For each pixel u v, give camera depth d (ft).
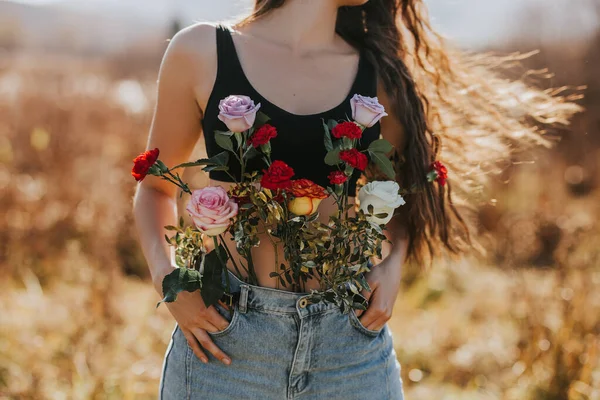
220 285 5.52
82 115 20.01
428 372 13.00
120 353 11.76
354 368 5.88
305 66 6.28
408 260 7.41
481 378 12.35
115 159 19.15
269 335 5.63
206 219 5.24
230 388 5.75
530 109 7.86
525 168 22.35
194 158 15.06
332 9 6.51
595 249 12.63
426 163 6.82
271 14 6.42
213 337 5.74
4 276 15.53
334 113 6.07
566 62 26.48
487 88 7.77
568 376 11.00
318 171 6.00
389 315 6.16
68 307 12.88
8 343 11.48
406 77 6.79
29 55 27.78
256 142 5.32
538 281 13.79
